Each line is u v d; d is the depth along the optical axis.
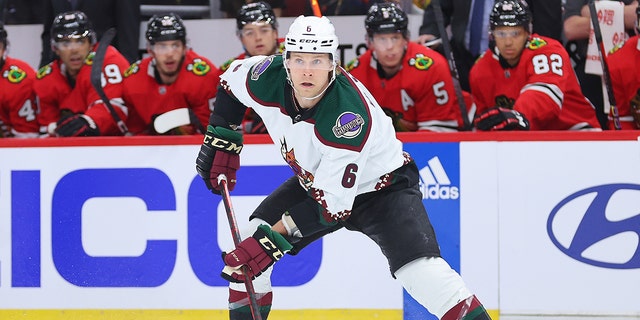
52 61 15.95
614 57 14.67
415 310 12.46
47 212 12.90
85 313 12.92
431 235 9.71
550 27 15.30
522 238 12.37
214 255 12.69
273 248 9.42
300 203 9.59
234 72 9.95
